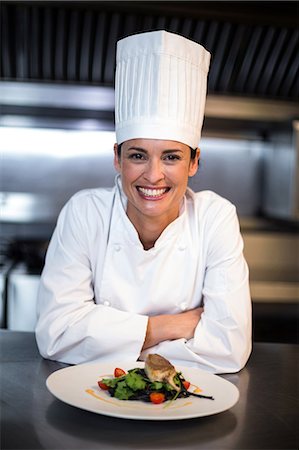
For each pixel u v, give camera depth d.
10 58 3.45
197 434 1.25
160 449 1.17
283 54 3.60
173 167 1.65
